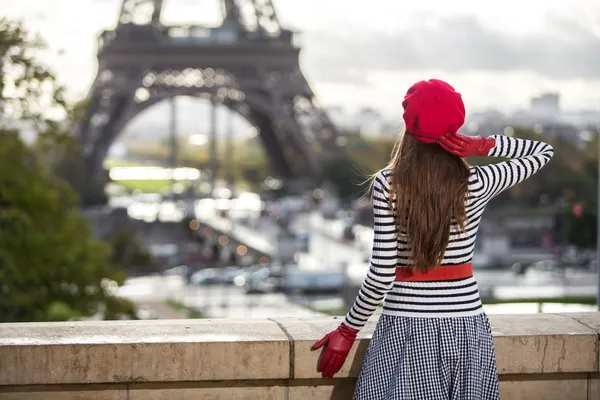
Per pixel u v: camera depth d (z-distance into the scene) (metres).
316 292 74.50
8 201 27.20
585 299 54.47
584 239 84.19
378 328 4.26
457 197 4.06
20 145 27.97
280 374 4.95
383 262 4.07
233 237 114.44
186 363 4.89
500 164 4.30
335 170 125.62
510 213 105.31
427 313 4.10
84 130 94.56
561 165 113.69
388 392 4.12
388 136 152.75
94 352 4.84
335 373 4.91
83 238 30.66
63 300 28.23
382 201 4.11
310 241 113.75
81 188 109.50
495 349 5.11
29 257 25.84
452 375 4.10
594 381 5.28
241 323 5.36
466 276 4.17
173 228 131.75
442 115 4.05
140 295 74.81
